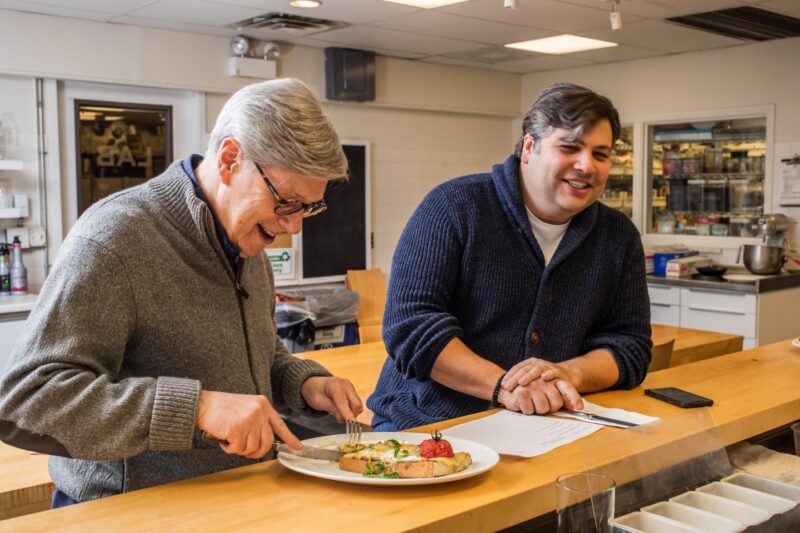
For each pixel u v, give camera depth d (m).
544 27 4.86
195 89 5.00
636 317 1.94
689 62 5.80
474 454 1.27
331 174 1.20
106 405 1.09
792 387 1.77
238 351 1.37
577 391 1.67
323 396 1.47
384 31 4.97
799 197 5.28
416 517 1.03
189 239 1.30
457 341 1.72
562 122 1.69
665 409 1.61
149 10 4.32
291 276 5.65
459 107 6.44
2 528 0.99
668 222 6.23
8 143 4.39
